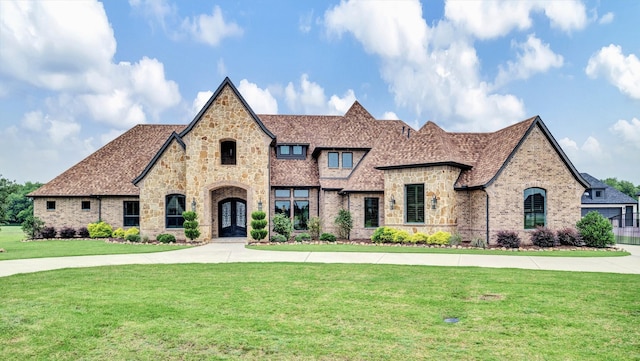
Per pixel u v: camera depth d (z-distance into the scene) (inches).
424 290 442.0
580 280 495.5
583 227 936.9
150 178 1136.8
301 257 722.8
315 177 1239.5
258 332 304.5
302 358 256.5
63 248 911.7
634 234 1314.0
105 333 301.6
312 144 1309.1
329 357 258.5
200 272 556.4
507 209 944.3
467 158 1080.8
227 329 310.7
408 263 642.2
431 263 642.8
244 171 1101.7
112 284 474.0
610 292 430.0
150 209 1132.5
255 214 1056.2
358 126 1296.8
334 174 1230.3
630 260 687.1
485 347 276.5
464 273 545.0
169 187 1138.0
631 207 2064.5
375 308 370.3
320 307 373.1
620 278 509.4
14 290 441.4
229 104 1109.1
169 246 953.5
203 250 860.0
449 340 289.7
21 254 785.6
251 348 273.1
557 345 280.1
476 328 315.6
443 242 939.3
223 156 1161.4
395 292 433.1
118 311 357.4
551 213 967.0
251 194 1100.5
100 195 1267.2
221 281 491.8
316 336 296.5
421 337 295.7
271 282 485.7
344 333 303.3
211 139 1099.9
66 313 350.9
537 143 968.9
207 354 263.0
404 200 1043.3
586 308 369.1
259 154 1106.7
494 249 863.1
